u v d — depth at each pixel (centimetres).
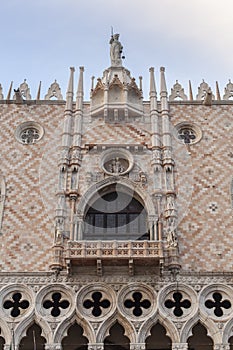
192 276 3212
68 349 3269
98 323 3073
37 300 3144
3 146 3762
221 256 3297
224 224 3425
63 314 3108
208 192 3556
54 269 3212
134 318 3083
